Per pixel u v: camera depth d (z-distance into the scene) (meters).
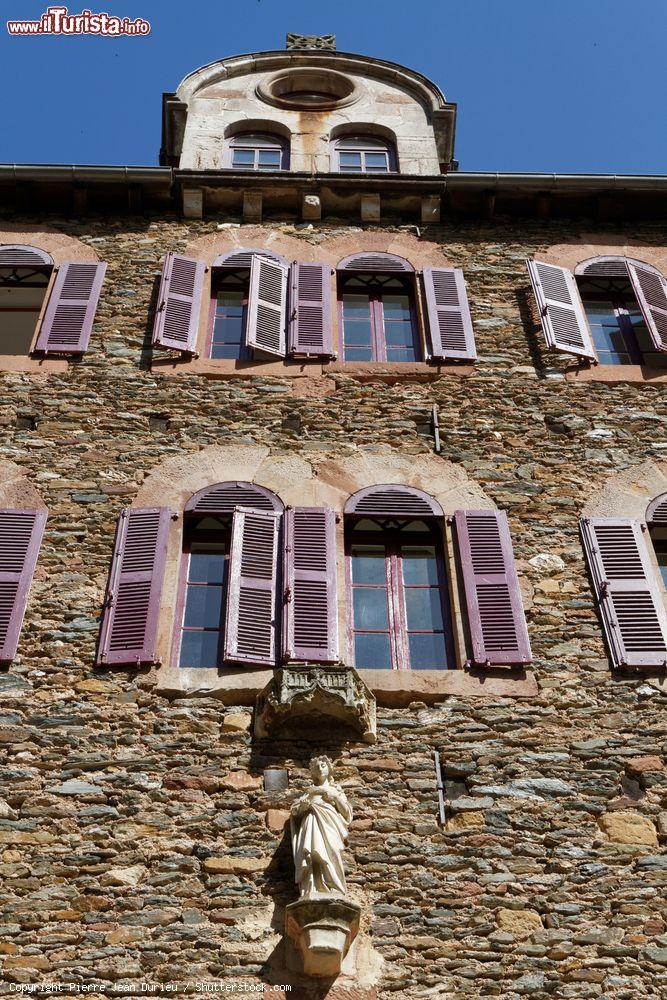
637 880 9.05
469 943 8.67
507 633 10.59
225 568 11.30
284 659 10.31
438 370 13.16
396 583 11.28
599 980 8.50
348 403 12.73
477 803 9.49
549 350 13.31
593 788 9.62
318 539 11.23
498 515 11.59
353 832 9.26
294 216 15.22
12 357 13.01
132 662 10.20
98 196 15.02
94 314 13.60
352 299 14.35
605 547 11.37
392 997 8.34
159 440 12.19
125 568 10.92
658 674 10.41
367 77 17.50
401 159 16.08
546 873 9.09
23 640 10.40
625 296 14.77
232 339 13.78
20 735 9.70
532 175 15.08
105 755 9.62
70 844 9.09
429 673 10.29
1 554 10.98
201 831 9.23
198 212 15.05
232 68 17.28
